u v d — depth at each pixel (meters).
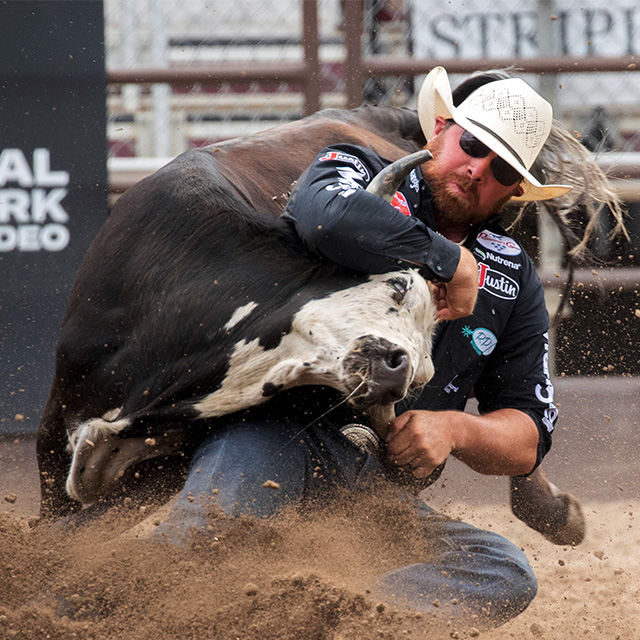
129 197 10.54
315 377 8.85
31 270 17.61
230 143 11.63
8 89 17.59
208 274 9.52
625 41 21.16
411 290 8.88
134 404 9.77
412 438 9.80
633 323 20.91
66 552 8.97
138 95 21.88
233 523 8.71
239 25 22.02
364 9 20.75
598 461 19.75
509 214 20.48
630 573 14.35
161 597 8.17
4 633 7.73
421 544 10.09
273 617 8.20
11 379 17.09
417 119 15.23
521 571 9.98
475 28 21.20
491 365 11.45
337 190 9.16
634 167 20.84
